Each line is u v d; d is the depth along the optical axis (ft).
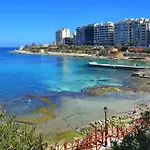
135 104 153.07
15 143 32.48
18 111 135.54
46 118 123.95
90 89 202.18
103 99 167.22
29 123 115.03
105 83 238.48
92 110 139.13
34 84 232.12
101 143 71.61
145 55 554.46
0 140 31.73
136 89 203.31
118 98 170.81
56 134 99.50
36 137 38.11
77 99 166.61
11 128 34.78
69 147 73.05
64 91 196.54
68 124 114.83
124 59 538.47
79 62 507.71
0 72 335.88
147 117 44.57
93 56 655.76
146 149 35.91
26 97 172.35
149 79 259.60
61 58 644.27
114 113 132.57
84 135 96.17
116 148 38.65
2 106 145.79
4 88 209.46
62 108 143.13
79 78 274.57
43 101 159.94
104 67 395.75
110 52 634.84
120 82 244.63
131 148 36.65
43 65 444.96
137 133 38.65
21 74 313.73
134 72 321.52
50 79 266.98
